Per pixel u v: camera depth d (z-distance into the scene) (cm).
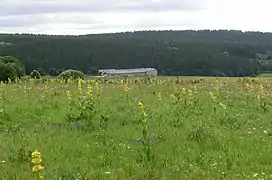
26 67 10206
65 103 1758
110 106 1639
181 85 2777
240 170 800
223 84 2892
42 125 1305
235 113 1496
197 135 1081
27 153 916
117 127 1244
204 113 1472
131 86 2645
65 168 812
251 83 3123
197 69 9781
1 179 743
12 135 1151
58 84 2909
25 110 1593
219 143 1015
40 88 2480
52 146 999
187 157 893
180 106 1614
